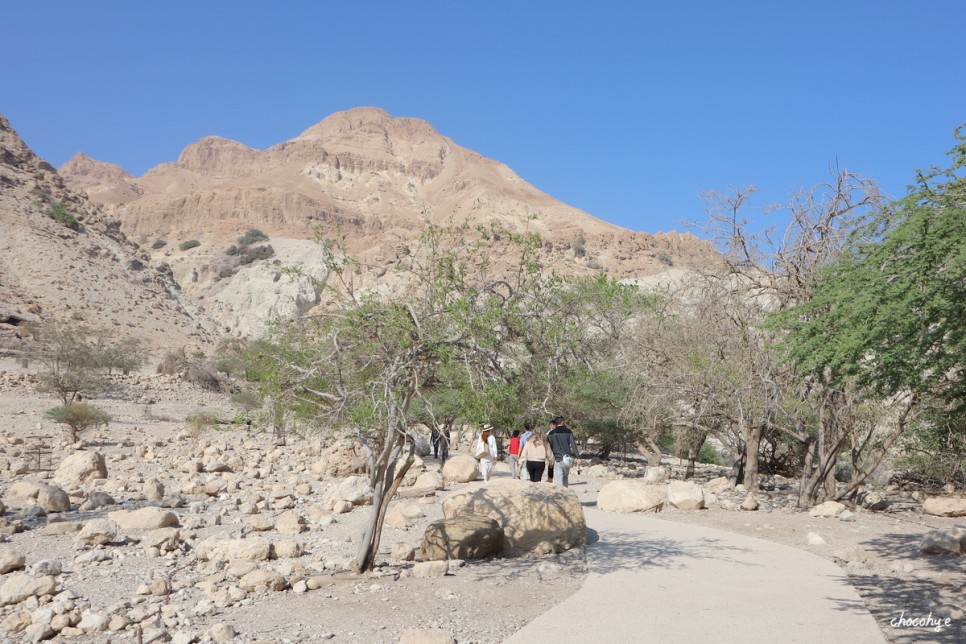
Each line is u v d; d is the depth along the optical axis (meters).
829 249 14.58
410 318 8.45
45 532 10.97
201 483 15.97
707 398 16.28
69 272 97.56
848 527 12.85
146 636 6.47
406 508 13.48
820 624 7.03
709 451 33.31
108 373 49.31
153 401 43.78
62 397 35.81
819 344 9.06
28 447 23.08
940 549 10.33
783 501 16.55
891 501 17.22
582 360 9.75
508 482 11.16
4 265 93.94
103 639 6.50
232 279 166.62
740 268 16.20
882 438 16.81
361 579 8.79
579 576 9.02
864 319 8.12
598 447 33.47
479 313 8.44
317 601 7.80
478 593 8.19
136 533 11.17
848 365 8.45
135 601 7.56
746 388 15.20
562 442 14.57
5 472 17.50
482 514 10.52
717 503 15.52
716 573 9.16
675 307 17.11
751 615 7.31
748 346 15.59
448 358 8.00
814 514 14.10
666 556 10.15
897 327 7.80
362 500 14.70
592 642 6.46
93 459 16.81
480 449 17.84
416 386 8.56
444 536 9.88
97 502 13.56
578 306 9.35
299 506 14.79
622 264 178.88
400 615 7.30
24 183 120.56
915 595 8.22
